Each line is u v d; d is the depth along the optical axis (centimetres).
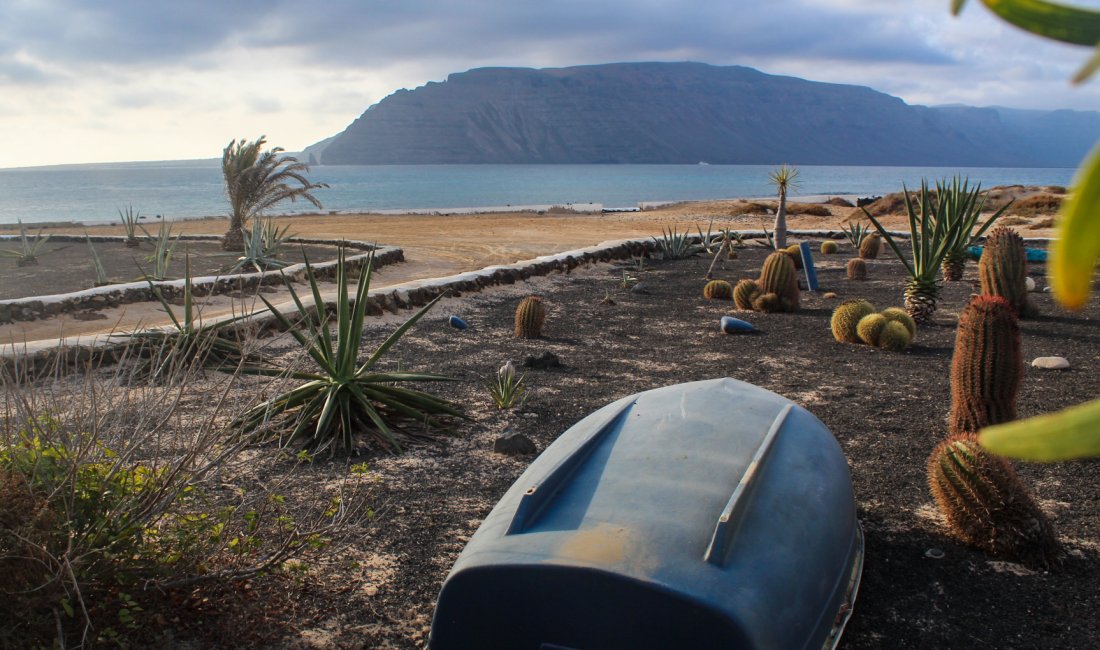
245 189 2261
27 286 1573
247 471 606
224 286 1522
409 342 1107
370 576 468
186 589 423
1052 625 420
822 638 344
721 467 368
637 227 3284
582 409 797
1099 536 517
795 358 1034
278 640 402
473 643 321
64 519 351
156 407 438
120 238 2550
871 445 691
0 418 422
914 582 466
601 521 329
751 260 2205
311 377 714
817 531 360
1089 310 1320
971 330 655
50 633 347
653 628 293
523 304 1166
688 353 1064
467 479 614
